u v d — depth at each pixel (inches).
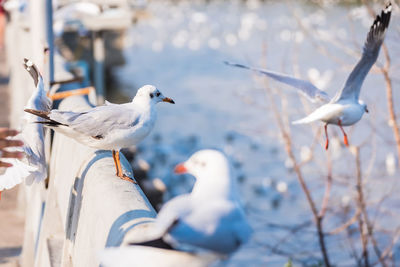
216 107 1171.3
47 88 331.9
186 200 117.1
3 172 185.3
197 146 936.9
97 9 458.0
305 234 514.9
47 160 295.9
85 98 317.1
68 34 687.7
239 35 2069.4
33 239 291.6
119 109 196.9
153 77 1475.1
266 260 467.8
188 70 1587.1
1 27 822.5
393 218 505.4
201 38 2206.0
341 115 213.5
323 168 610.5
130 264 115.6
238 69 1572.3
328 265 394.3
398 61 486.0
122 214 150.1
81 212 188.5
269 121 1029.8
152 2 3410.4
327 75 584.4
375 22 202.2
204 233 111.3
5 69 802.8
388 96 383.6
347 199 455.5
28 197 327.3
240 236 115.0
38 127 198.1
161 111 1173.7
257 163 839.1
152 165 765.9
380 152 649.6
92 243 164.2
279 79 237.6
